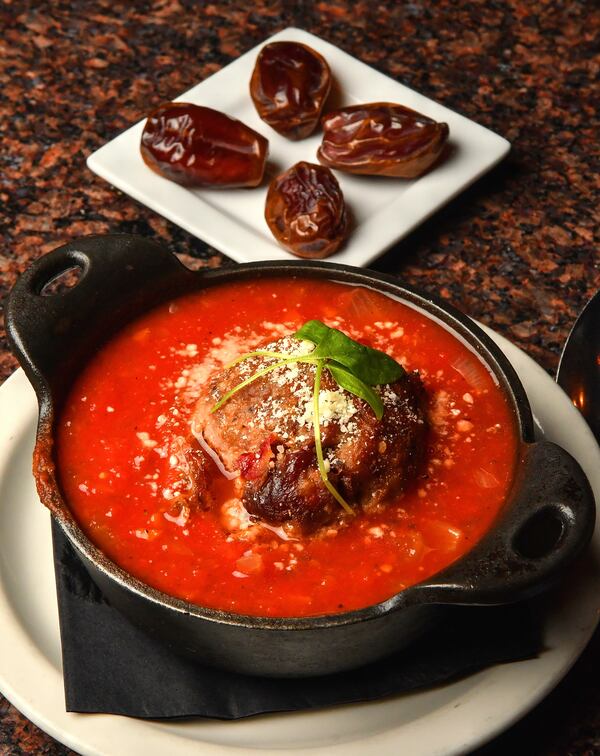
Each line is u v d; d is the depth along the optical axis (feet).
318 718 0.87
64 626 0.90
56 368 0.94
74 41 1.57
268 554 0.86
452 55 1.55
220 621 0.78
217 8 1.62
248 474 0.88
